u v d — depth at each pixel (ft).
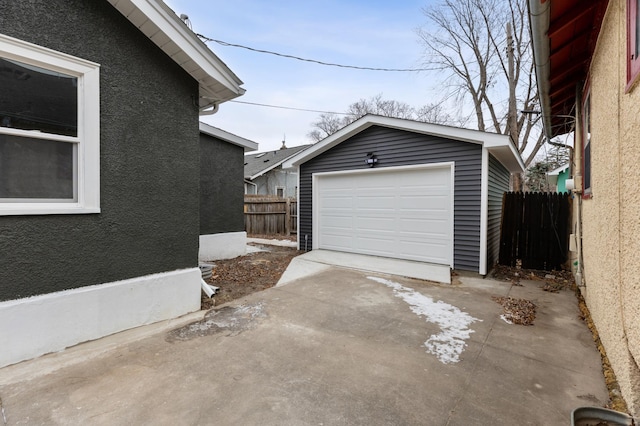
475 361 9.21
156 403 7.07
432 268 20.33
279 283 17.99
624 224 7.41
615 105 8.27
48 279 9.34
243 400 7.22
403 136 22.41
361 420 6.58
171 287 12.45
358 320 12.37
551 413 6.87
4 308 8.45
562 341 10.59
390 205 23.40
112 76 10.63
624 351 7.25
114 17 10.64
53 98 9.42
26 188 9.10
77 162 10.03
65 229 9.65
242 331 11.21
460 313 13.23
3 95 8.54
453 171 20.39
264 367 8.73
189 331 11.18
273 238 37.93
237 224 26.84
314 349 9.87
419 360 9.25
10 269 8.64
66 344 9.64
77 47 9.75
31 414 6.67
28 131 8.98
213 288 15.79
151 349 9.73
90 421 6.47
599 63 10.34
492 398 7.41
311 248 28.25
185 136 13.03
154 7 10.71
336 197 26.63
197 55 12.35
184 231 13.07
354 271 20.68
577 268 15.93
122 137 10.95
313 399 7.29
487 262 20.25
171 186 12.55
